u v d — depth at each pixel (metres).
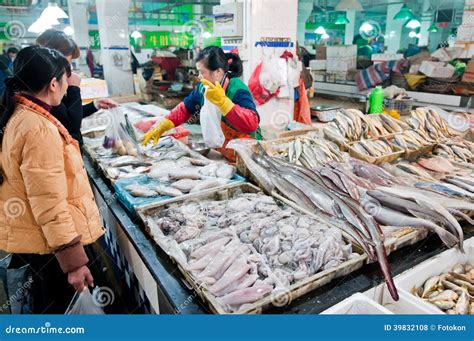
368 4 9.49
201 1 9.62
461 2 7.40
